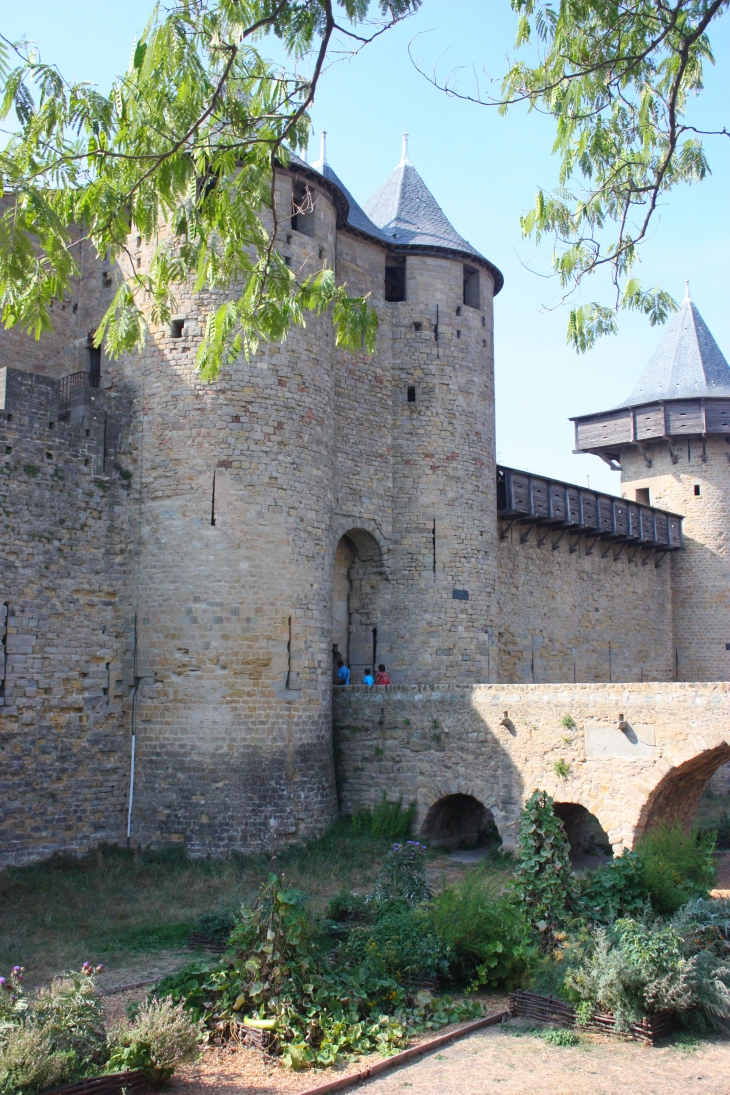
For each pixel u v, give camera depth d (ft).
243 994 29.81
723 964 32.73
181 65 23.49
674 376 118.62
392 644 73.67
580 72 29.37
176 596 56.90
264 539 58.34
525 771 56.90
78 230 68.33
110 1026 28.71
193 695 55.88
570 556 100.01
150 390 59.57
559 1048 29.81
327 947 35.58
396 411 76.48
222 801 54.85
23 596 53.42
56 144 24.07
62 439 56.65
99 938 40.22
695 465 117.50
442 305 78.02
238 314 25.21
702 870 43.21
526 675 90.33
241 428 58.54
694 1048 29.99
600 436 122.01
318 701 60.54
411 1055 28.76
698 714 50.52
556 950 34.73
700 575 116.26
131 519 59.16
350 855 56.08
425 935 35.24
